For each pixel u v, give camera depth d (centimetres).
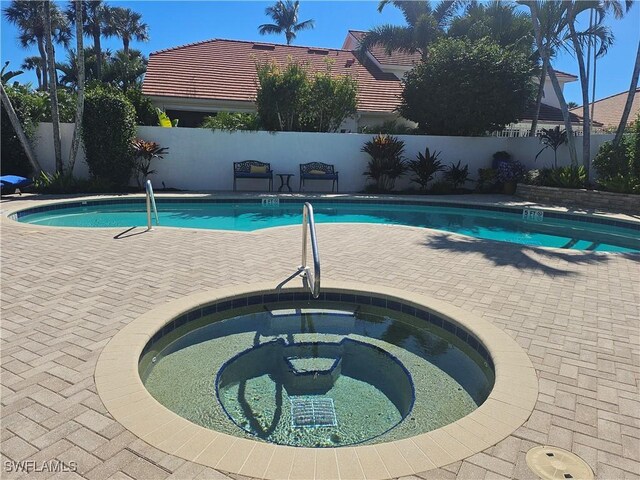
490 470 231
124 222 1070
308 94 1577
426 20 1911
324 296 525
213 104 1856
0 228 815
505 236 1024
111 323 406
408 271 602
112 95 1334
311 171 1520
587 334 407
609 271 617
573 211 1155
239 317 495
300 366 395
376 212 1319
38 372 319
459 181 1570
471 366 398
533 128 1850
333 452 242
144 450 241
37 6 2848
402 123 2072
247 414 324
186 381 362
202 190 1480
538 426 270
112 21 3509
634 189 1152
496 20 1845
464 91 1561
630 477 228
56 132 1345
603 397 303
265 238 791
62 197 1218
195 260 631
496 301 490
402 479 224
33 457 234
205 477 222
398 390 363
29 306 447
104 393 293
